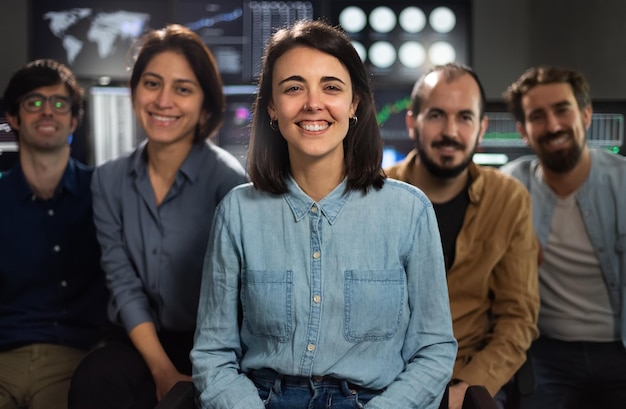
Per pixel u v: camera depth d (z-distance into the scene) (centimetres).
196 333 158
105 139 321
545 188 256
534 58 356
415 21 346
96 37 346
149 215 204
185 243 203
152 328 196
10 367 221
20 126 229
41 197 230
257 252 152
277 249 151
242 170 211
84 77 330
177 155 207
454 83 207
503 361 196
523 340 201
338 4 344
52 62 240
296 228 151
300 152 151
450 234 212
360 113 153
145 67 203
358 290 148
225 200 158
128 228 205
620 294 242
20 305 228
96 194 211
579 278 247
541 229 252
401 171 225
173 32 207
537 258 223
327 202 151
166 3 344
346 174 154
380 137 155
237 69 342
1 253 227
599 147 318
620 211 243
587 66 346
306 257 150
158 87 202
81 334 230
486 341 207
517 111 268
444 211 214
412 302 154
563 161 248
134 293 202
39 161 229
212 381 149
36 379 220
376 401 143
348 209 151
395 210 152
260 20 341
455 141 206
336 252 149
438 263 153
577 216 248
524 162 272
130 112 321
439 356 150
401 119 345
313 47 147
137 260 204
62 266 229
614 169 248
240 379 150
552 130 249
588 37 345
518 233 211
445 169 209
